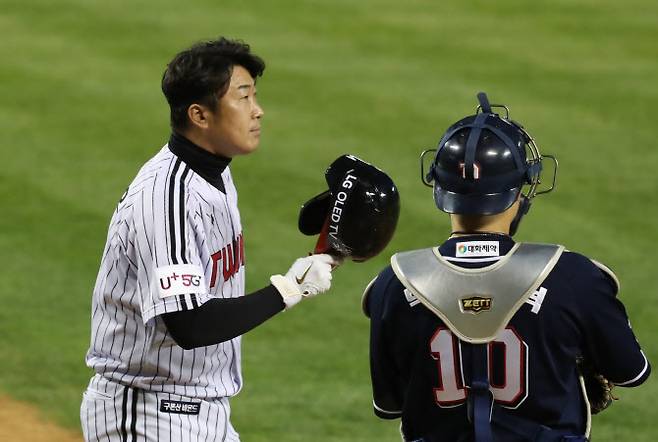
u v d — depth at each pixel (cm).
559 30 5306
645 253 3100
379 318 1191
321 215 1391
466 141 1176
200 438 1380
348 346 2630
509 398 1145
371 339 1212
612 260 3052
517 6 5678
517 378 1138
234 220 1390
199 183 1341
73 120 4103
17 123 4066
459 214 1177
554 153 3853
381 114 4188
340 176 1343
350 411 2334
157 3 5594
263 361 2553
